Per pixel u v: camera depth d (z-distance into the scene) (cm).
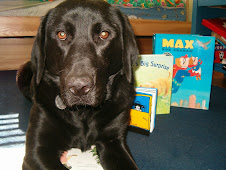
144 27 151
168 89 102
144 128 86
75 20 67
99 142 74
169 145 80
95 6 69
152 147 79
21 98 117
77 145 73
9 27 137
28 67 112
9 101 112
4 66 165
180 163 72
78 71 61
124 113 75
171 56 102
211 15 136
